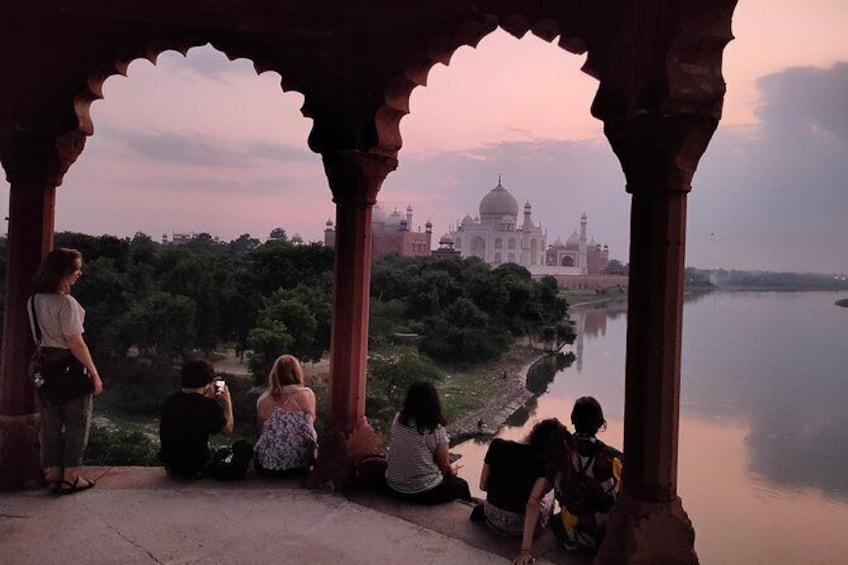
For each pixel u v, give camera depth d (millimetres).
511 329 58375
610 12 3275
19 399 4344
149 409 33094
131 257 42625
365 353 4676
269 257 44375
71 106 4320
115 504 4145
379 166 4516
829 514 24375
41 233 4387
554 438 3557
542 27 3641
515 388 44312
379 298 54500
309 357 37750
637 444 3230
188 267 39125
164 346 35312
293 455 4660
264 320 35656
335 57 4516
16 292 4348
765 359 60781
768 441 33750
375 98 4402
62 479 4234
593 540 3520
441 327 50250
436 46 4172
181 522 3924
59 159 4398
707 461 30656
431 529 3916
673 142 3062
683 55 3055
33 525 3814
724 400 43094
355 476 4520
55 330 3982
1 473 4270
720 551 21547
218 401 4750
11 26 4234
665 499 3186
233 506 4180
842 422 37594
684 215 3174
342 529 3895
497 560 3561
